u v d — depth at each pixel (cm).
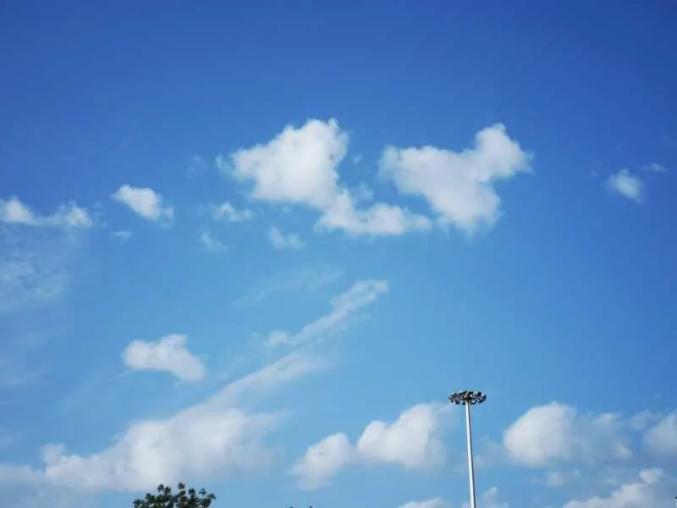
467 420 9156
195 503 7762
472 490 8806
